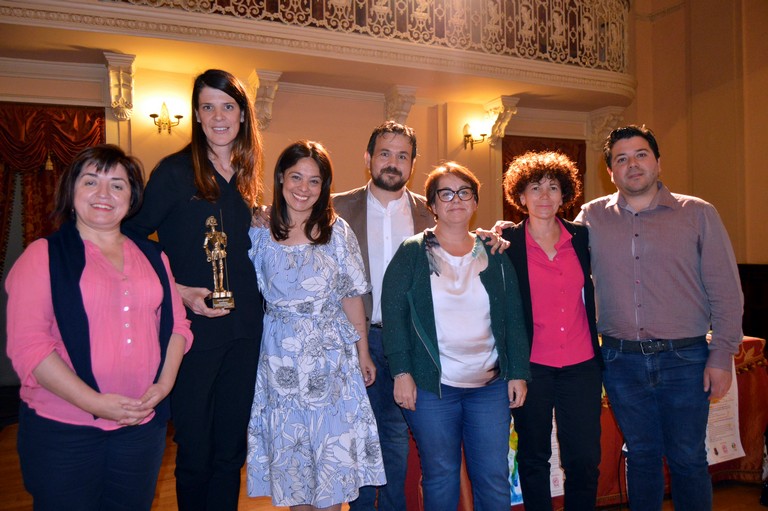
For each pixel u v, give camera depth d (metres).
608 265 2.28
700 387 2.17
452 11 6.15
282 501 1.94
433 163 7.12
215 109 1.93
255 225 2.08
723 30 6.86
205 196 1.92
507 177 2.34
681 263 2.18
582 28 6.84
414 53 5.82
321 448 1.94
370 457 2.05
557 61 6.63
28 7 4.58
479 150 7.27
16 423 5.07
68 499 1.56
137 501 1.68
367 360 2.23
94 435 1.58
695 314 2.20
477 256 2.08
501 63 6.25
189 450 1.91
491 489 1.99
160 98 5.85
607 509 2.88
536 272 2.16
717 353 2.12
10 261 6.55
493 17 6.32
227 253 1.98
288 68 5.80
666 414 2.22
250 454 2.04
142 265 1.71
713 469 3.14
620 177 2.24
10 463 3.99
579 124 7.93
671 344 2.18
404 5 6.07
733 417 3.03
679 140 7.41
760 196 6.56
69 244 1.60
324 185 2.03
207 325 1.92
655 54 7.74
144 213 1.90
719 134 6.91
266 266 2.01
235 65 5.71
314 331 1.99
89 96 5.68
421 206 2.60
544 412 2.11
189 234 1.94
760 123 6.56
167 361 1.72
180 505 1.96
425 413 2.01
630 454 2.29
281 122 6.34
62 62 5.55
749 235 6.63
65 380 1.49
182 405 1.91
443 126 7.10
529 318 2.13
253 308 2.04
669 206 2.22
